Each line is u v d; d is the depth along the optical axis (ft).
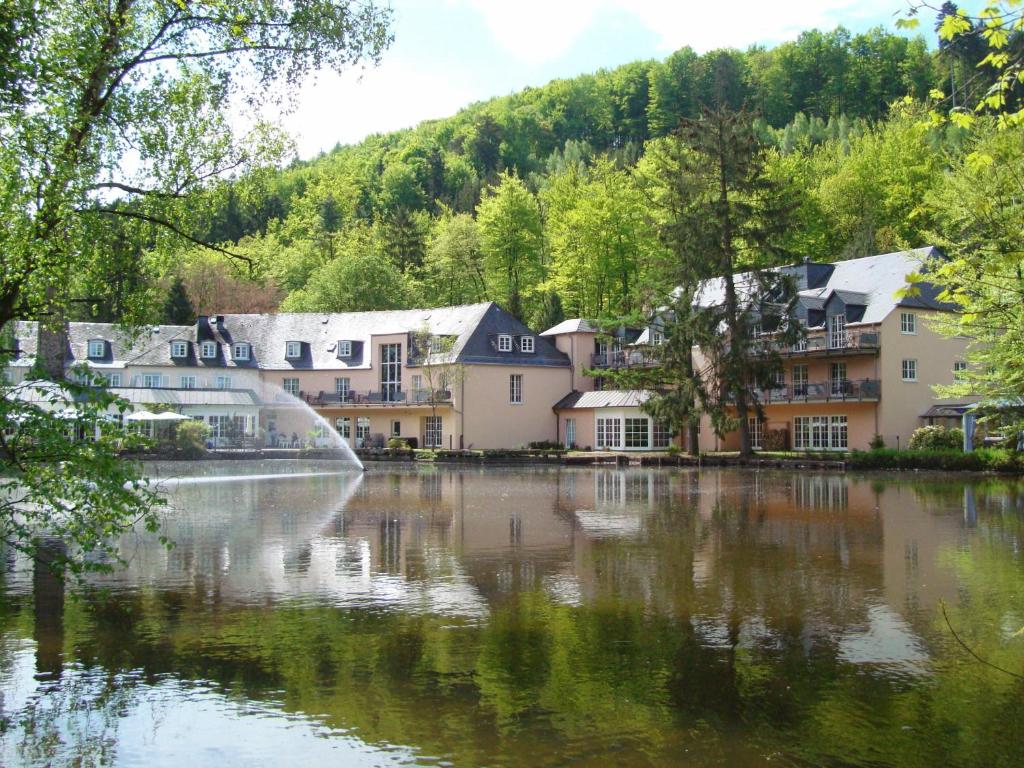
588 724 24.04
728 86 354.74
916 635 32.60
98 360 197.26
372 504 80.69
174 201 46.11
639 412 183.21
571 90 451.94
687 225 146.72
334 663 29.27
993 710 25.02
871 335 152.66
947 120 21.94
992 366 94.73
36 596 39.22
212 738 23.16
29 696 26.22
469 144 438.81
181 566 46.73
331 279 258.16
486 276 276.62
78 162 36.60
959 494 88.38
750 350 148.05
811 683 27.30
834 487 98.78
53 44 35.09
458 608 36.94
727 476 121.08
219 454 148.56
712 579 42.88
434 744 22.75
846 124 300.40
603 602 37.96
